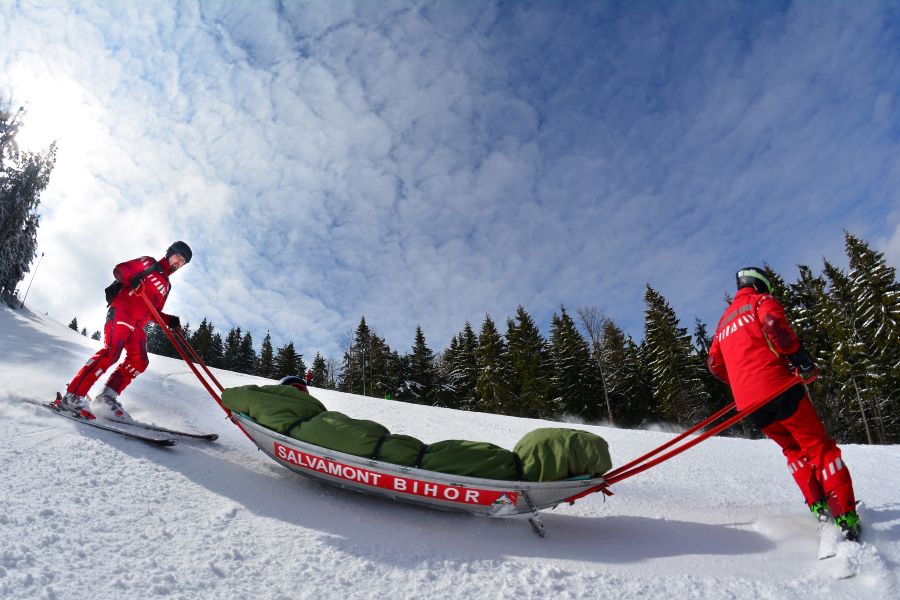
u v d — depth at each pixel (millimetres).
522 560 2488
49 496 2447
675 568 2496
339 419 3158
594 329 33438
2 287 25297
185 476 3066
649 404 37125
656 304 34562
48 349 7324
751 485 4062
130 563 1985
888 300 27609
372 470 2936
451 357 49656
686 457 5031
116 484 2752
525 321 41375
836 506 2676
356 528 2666
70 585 1763
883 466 4578
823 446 2777
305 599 1924
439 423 7328
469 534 2758
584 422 37188
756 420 3082
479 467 2846
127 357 4164
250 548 2277
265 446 3350
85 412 3750
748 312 3064
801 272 33969
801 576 2410
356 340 48406
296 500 2957
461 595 2086
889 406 28312
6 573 1748
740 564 2557
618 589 2250
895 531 2773
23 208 26547
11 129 27203
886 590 2246
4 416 3562
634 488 3889
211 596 1853
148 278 4027
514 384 39781
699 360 33688
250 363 60406
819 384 29562
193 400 5758
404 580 2172
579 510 3361
